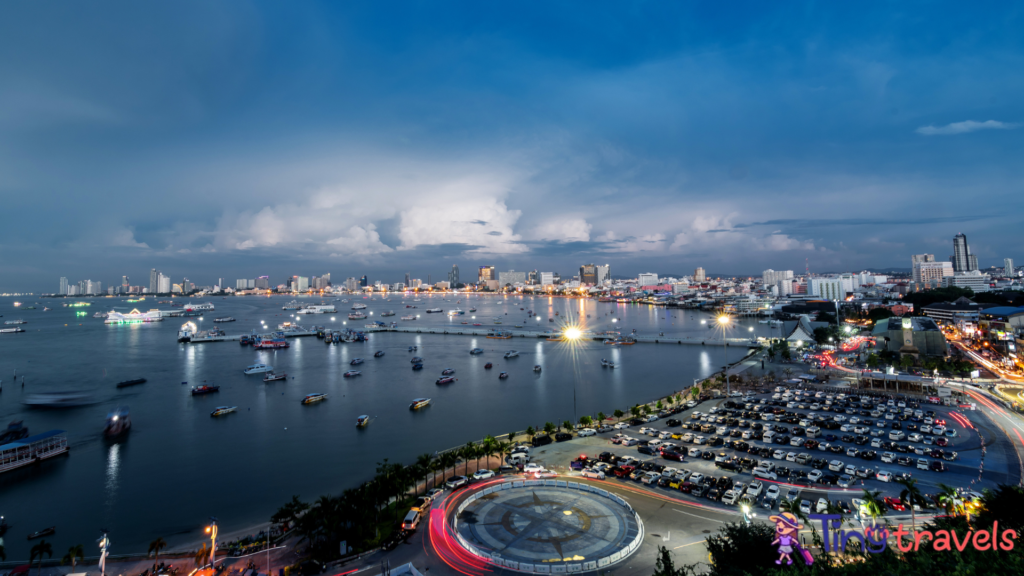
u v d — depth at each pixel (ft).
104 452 465.06
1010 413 450.71
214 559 252.83
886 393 547.49
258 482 388.98
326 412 595.47
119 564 260.62
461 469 366.84
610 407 600.80
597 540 230.27
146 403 645.51
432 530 249.75
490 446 356.38
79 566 259.39
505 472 334.24
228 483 387.96
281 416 581.12
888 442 374.43
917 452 353.31
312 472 407.44
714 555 187.42
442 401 641.81
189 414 593.42
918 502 225.56
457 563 217.36
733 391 588.09
